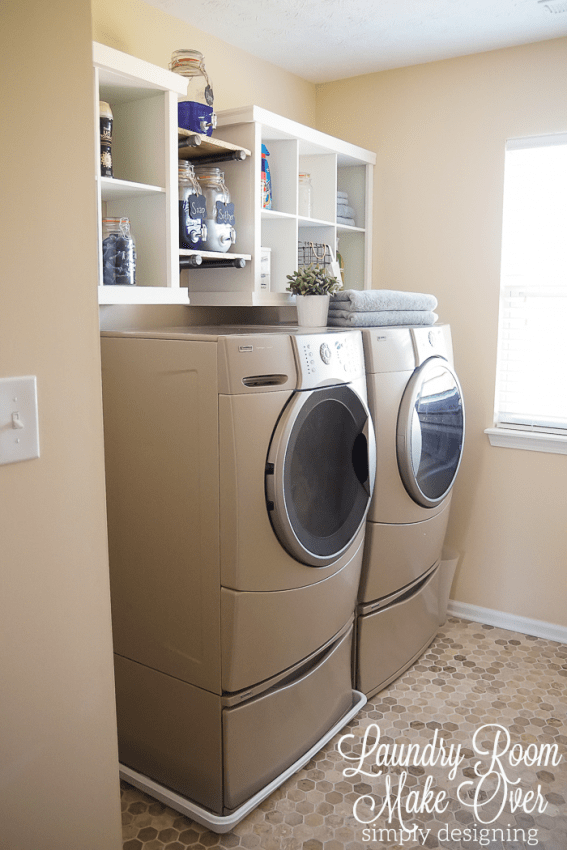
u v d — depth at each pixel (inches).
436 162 114.9
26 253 38.4
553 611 112.5
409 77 115.4
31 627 40.8
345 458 77.1
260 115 90.6
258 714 71.1
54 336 40.4
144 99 79.0
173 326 98.3
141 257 82.4
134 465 72.5
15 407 38.5
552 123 104.3
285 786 76.8
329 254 109.1
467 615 120.0
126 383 71.7
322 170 111.0
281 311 119.7
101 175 73.3
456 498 119.0
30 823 41.9
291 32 99.5
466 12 92.4
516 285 112.0
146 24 89.4
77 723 44.3
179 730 72.7
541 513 111.8
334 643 82.9
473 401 116.1
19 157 37.5
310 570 73.1
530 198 109.5
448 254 115.8
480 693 94.9
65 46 39.4
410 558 94.7
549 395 111.1
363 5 89.9
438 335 98.0
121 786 78.3
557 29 98.8
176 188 79.1
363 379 81.8
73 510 42.7
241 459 64.7
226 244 90.4
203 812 70.8
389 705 92.0
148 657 74.5
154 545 71.9
